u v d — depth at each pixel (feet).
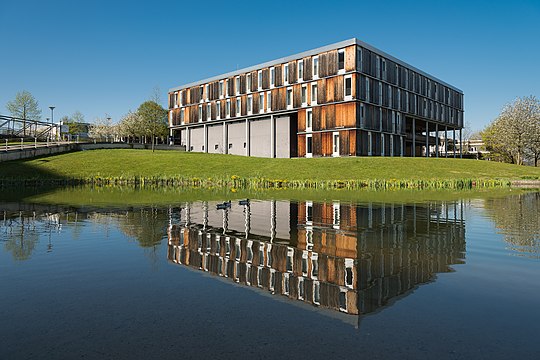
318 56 131.03
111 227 26.27
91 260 17.29
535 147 177.58
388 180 79.56
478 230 24.88
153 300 12.21
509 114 181.78
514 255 18.12
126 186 77.41
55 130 156.25
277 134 149.79
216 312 11.20
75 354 8.75
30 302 12.08
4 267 16.19
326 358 8.45
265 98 148.77
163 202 43.86
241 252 18.88
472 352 8.70
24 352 8.86
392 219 30.17
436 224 27.73
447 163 113.09
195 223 28.07
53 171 94.27
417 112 153.58
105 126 240.12
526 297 12.37
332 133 126.93
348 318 10.72
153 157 117.70
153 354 8.71
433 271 15.48
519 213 33.94
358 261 17.10
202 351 8.84
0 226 26.71
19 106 170.60
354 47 120.88
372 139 128.36
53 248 19.75
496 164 122.52
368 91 126.21
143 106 218.59
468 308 11.44
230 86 163.43
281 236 22.98
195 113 180.55
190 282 14.08
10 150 105.29
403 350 8.82
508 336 9.53
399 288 13.37
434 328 10.03
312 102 133.08
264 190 66.64
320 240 21.86
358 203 43.04
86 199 48.11
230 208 37.88
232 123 168.14
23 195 54.85
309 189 69.62
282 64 142.92
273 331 9.90
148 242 21.26
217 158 117.60
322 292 12.99
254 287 13.50
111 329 10.07
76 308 11.56
